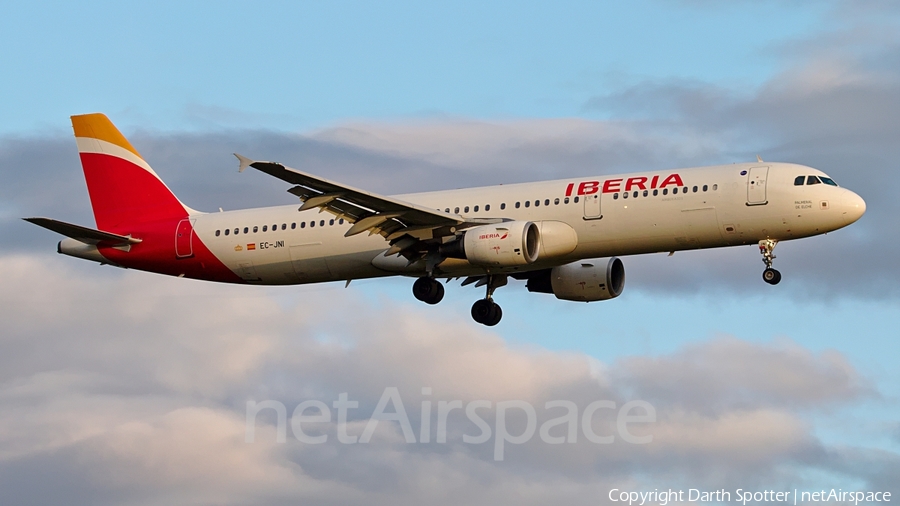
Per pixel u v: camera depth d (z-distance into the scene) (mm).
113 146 168000
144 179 167250
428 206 150875
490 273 150125
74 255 166375
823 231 138125
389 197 141000
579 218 143625
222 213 163000
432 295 159375
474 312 162625
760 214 138000
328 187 135875
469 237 143125
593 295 161375
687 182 140875
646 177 143375
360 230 144750
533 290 164375
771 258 140625
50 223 156500
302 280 159500
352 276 157125
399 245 148375
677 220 140375
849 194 137125
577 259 147875
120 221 167000
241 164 128750
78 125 168875
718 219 139375
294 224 156875
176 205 166125
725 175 140250
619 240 143000
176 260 162375
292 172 130750
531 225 142625
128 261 164500
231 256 159500
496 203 148375
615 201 142625
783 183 137625
